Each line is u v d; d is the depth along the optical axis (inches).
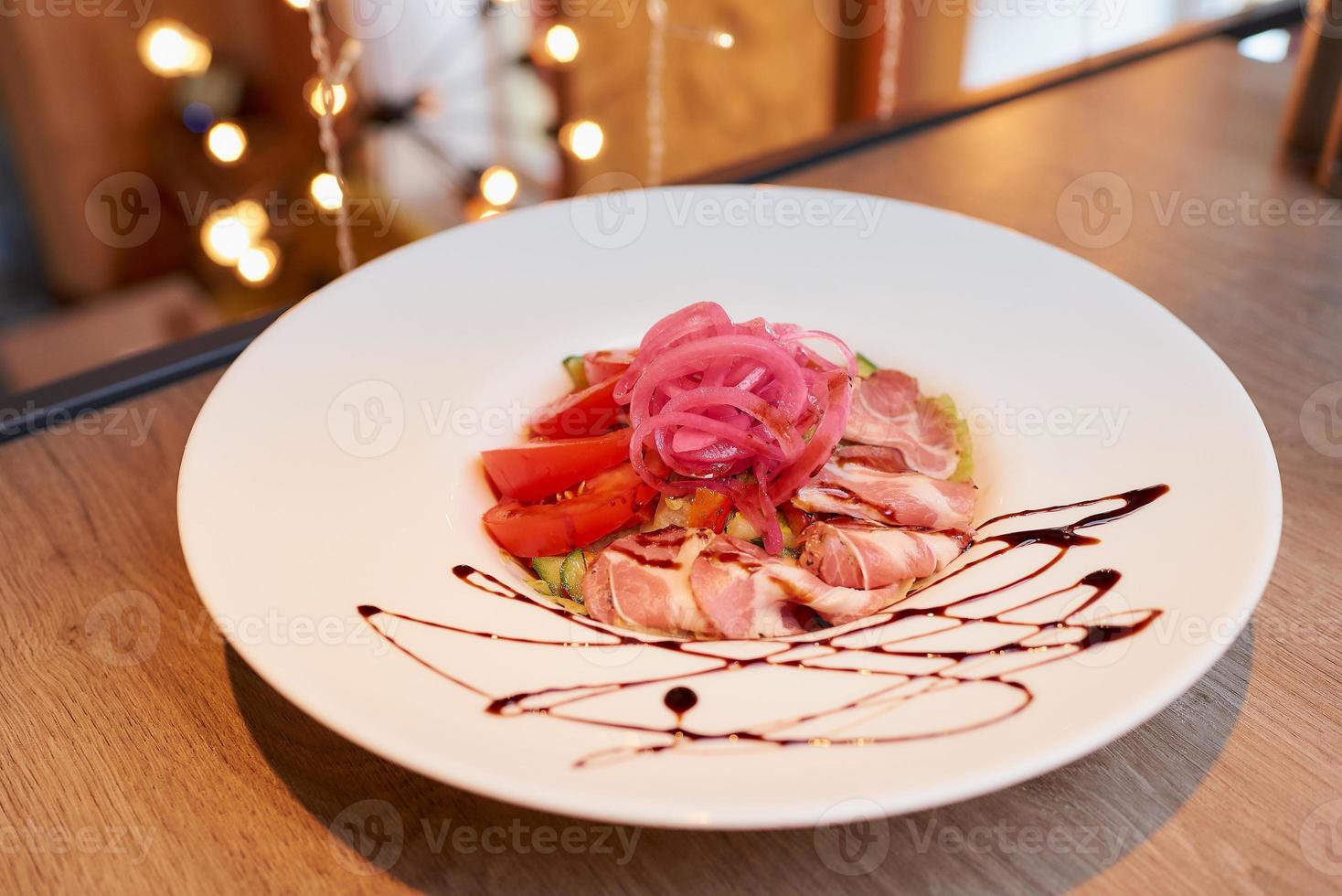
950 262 19.7
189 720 15.2
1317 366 19.6
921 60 36.1
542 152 48.2
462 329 18.8
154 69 46.8
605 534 17.6
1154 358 17.7
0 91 44.9
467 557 16.4
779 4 37.0
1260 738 15.0
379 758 14.9
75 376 19.2
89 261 50.3
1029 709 13.9
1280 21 29.5
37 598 16.4
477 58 48.4
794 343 18.2
